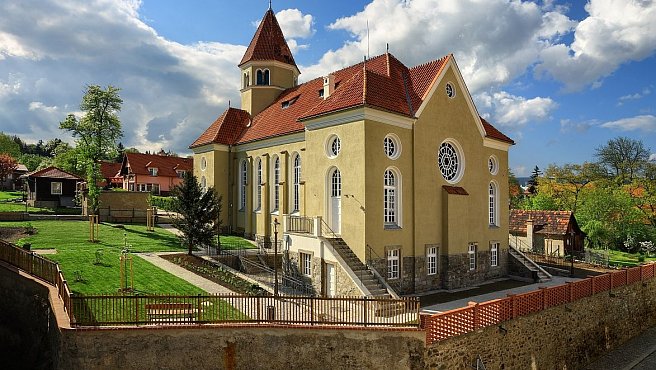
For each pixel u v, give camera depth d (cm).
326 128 2772
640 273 3088
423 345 1625
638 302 3041
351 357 1627
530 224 4762
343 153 2642
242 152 3984
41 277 1930
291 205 3366
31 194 5441
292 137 3347
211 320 1599
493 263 3456
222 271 2720
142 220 4500
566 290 2336
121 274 2053
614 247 5709
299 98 3788
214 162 4050
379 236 2570
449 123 3058
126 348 1502
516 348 1975
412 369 1619
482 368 1753
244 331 1602
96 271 2339
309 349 1622
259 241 3522
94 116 5828
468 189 3197
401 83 3019
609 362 2497
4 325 2039
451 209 2941
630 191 6969
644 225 5978
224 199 4084
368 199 2514
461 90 3178
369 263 2500
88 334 1465
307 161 2917
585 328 2464
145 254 2911
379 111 2570
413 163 2780
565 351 2286
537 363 2084
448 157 3106
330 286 2486
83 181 5397
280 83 4416
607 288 2703
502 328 1900
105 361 1480
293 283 2689
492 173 3566
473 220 3234
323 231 2753
